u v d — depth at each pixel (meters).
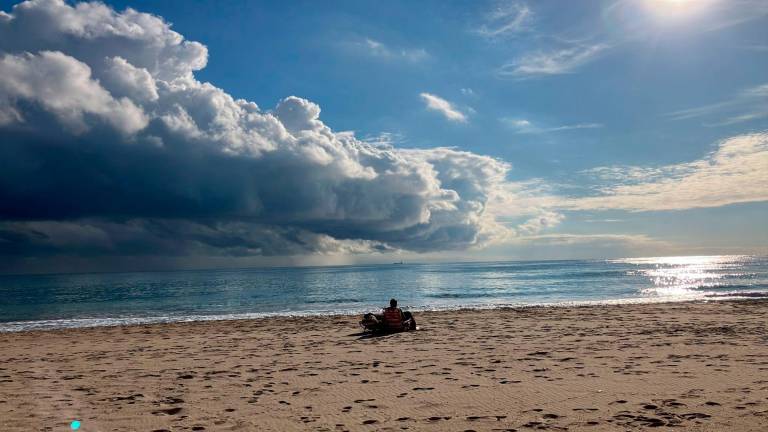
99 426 7.21
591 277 79.56
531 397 8.30
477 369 11.04
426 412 7.58
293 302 40.25
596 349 13.29
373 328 18.55
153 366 12.65
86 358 14.32
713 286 51.19
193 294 55.19
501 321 21.38
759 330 16.41
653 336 15.51
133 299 48.56
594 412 7.24
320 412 7.77
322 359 13.05
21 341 19.03
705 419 6.66
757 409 7.04
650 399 7.88
